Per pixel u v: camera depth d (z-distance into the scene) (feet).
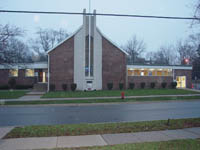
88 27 85.30
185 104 51.24
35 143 17.78
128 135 20.43
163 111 39.29
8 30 74.13
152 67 97.96
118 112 38.22
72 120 30.45
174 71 101.55
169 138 19.36
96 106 47.75
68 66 84.17
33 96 66.28
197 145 16.97
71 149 16.07
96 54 85.66
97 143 17.78
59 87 83.35
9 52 78.07
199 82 189.16
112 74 87.97
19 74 95.81
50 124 27.40
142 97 62.49
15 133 21.09
